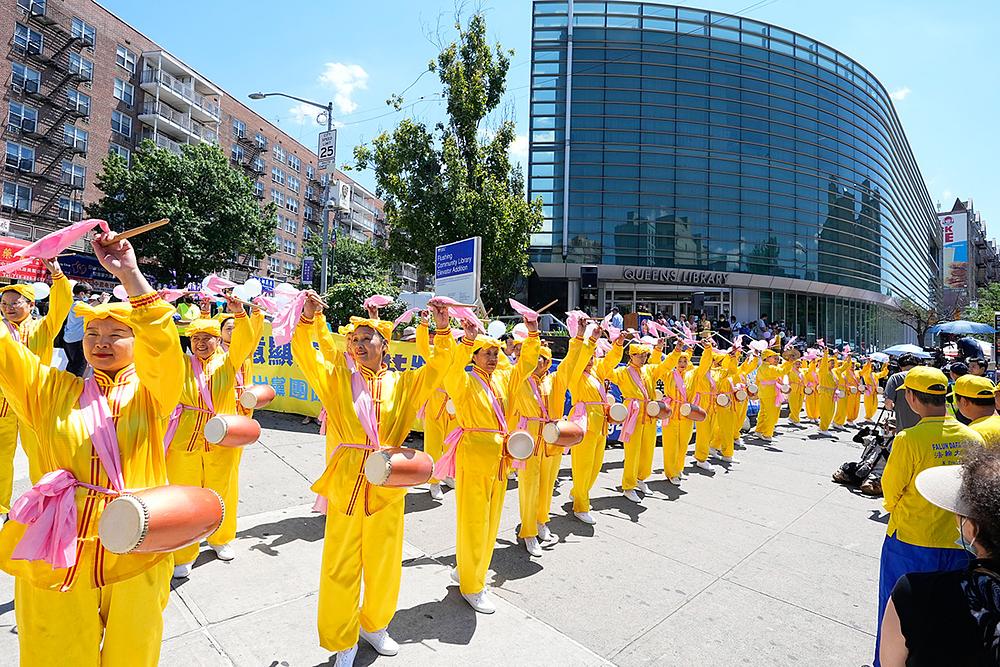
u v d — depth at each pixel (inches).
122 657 85.6
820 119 1392.7
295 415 407.2
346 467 123.1
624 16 1239.5
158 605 90.3
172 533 78.0
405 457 121.5
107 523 76.3
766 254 1293.1
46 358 178.1
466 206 754.2
